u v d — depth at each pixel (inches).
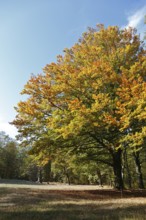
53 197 677.9
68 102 733.3
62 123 735.7
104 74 733.3
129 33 874.1
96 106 677.3
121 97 690.2
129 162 1664.6
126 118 658.2
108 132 744.3
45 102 789.2
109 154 959.6
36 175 3282.5
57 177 3137.3
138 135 658.2
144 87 664.4
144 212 413.4
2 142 3430.1
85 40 908.0
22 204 536.7
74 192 838.5
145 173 1744.6
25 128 815.1
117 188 935.0
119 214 398.6
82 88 756.0
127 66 816.9
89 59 834.2
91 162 1177.4
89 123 690.8
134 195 764.6
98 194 786.2
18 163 3309.5
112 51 840.9
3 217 382.0
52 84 829.8
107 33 867.4
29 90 794.8
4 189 871.1
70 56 890.1
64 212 433.7
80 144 834.2
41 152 833.5
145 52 864.9
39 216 393.7
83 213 421.7
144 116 643.5
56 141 791.1
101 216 388.8
